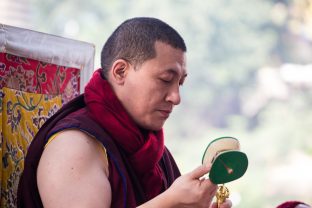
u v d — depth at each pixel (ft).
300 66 74.33
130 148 10.62
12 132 11.18
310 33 74.64
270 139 67.92
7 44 11.12
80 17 70.49
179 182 9.57
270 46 74.54
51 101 12.03
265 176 64.69
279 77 74.13
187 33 73.56
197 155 71.77
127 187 10.26
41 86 11.84
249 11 74.18
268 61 74.64
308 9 74.38
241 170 9.58
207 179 9.59
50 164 9.84
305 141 67.72
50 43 11.98
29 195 10.27
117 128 10.52
